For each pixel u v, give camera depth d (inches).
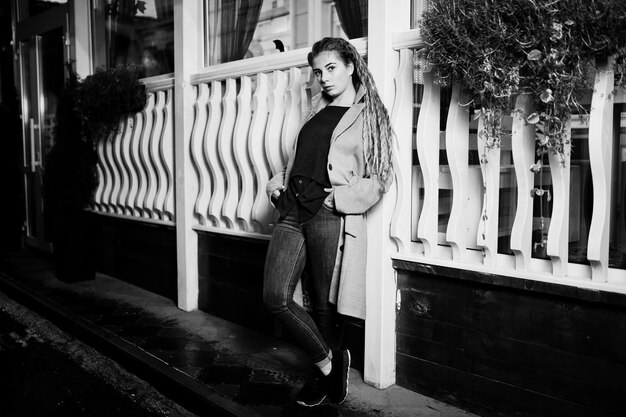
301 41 181.8
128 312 172.9
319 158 101.6
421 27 99.3
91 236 212.2
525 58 87.0
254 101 147.4
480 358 104.7
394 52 114.3
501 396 102.0
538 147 95.3
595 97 85.7
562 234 91.4
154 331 155.4
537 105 90.7
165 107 180.2
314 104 110.5
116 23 219.8
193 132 167.3
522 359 98.7
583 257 95.8
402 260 114.3
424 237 110.1
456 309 107.9
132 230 203.2
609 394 88.7
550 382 95.3
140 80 194.5
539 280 93.7
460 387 108.1
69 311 173.3
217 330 156.6
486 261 102.0
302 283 110.6
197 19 168.4
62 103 202.7
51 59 244.5
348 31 145.4
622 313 86.7
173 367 129.3
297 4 179.0
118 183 207.8
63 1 249.9
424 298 113.1
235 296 161.2
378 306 116.2
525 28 85.5
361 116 101.1
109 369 140.2
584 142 98.5
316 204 100.6
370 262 117.2
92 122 197.9
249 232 153.6
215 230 162.7
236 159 151.8
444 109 119.0
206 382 122.0
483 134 98.7
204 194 167.2
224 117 157.2
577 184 99.0
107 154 208.5
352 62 102.3
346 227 101.7
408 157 114.2
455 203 105.9
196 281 174.9
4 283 213.2
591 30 80.4
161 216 188.4
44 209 253.6
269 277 103.2
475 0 89.7
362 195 99.5
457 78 97.3
